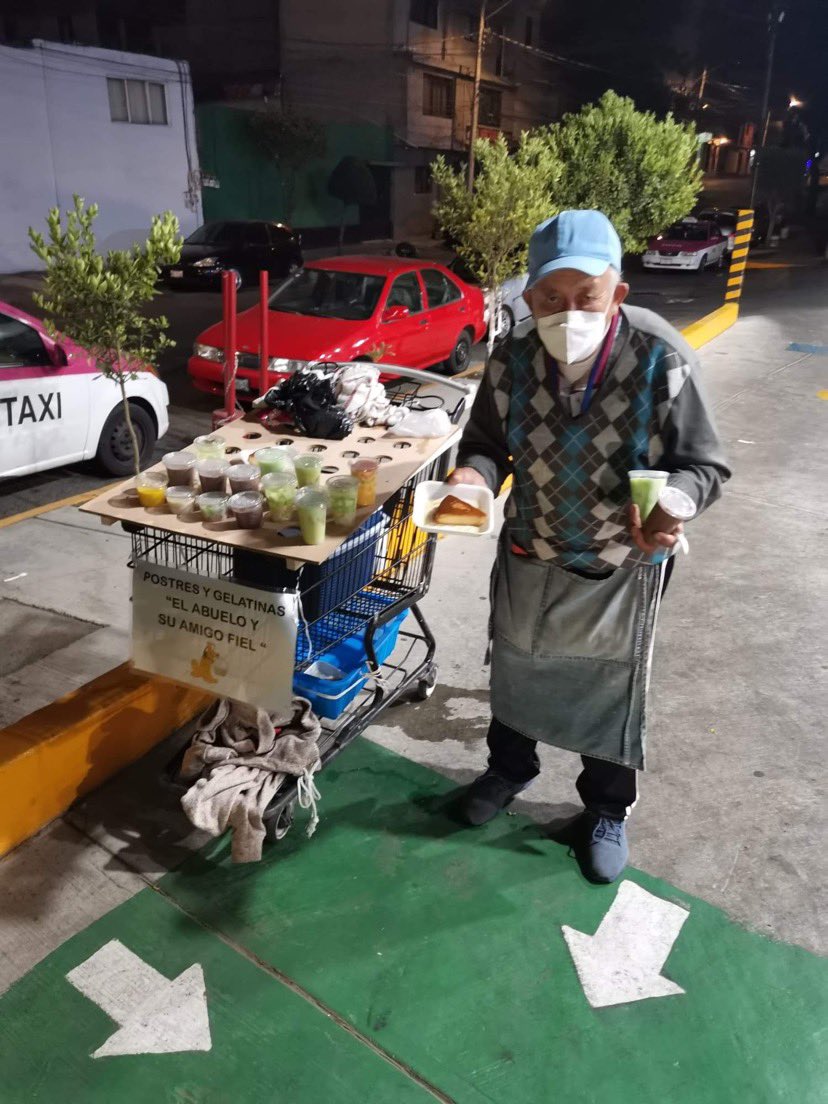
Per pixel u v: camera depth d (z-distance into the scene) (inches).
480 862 115.2
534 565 102.0
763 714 148.8
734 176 2182.6
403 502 122.6
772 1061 90.4
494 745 122.3
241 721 119.0
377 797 126.4
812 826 123.1
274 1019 93.4
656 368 86.0
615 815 114.7
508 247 326.3
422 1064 89.1
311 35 1272.1
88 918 105.0
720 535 223.9
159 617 111.3
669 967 100.7
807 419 333.4
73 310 151.2
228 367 255.0
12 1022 92.4
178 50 1325.0
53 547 201.9
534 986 98.0
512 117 1556.3
